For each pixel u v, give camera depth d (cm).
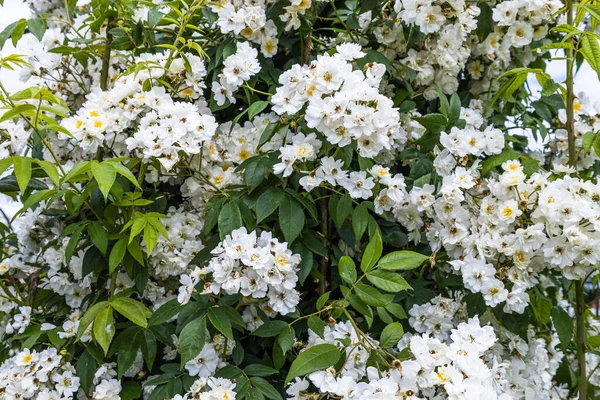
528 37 137
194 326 113
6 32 130
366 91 115
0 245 144
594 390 150
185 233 128
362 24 136
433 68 137
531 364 130
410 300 125
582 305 130
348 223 126
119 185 119
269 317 122
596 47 120
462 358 106
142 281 124
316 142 120
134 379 128
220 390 113
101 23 132
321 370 109
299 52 137
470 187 120
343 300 115
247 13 128
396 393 105
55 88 137
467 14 132
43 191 117
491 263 121
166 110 121
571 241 115
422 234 130
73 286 132
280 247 116
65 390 119
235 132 129
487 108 138
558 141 140
